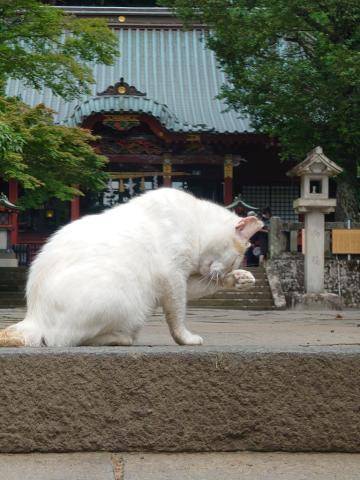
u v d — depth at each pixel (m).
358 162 24.00
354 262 21.03
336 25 21.06
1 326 11.26
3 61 18.39
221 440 4.18
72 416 4.12
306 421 4.19
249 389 4.18
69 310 4.71
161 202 5.20
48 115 18.97
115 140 30.67
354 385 4.20
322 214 20.03
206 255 5.34
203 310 19.08
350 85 20.64
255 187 33.09
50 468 3.89
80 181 21.58
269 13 20.19
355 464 4.04
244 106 24.28
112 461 4.01
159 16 37.16
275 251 21.91
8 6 17.89
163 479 3.75
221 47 22.91
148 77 34.38
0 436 4.09
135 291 4.87
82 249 4.86
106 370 4.12
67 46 18.83
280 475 3.84
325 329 11.16
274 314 17.47
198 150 31.08
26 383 4.09
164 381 4.15
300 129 23.06
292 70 21.42
